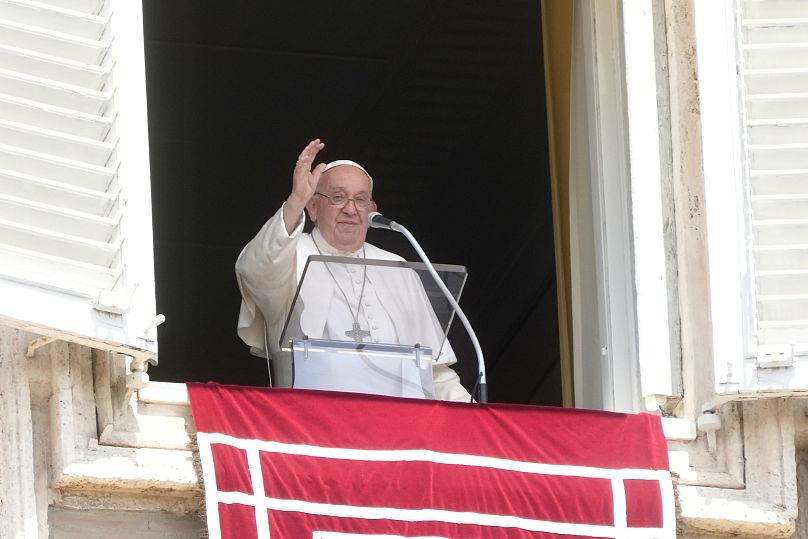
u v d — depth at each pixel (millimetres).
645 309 22828
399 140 39312
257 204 41219
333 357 21828
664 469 21266
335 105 38656
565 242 25750
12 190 20234
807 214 21781
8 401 19891
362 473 20391
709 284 22219
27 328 19672
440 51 36750
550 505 20766
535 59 36719
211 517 19719
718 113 22047
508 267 40125
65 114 20500
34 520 19516
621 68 24188
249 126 39219
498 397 40406
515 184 39469
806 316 21484
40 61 20641
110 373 20531
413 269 22109
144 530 20328
